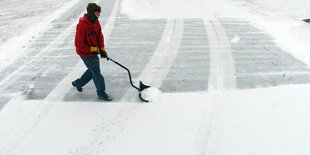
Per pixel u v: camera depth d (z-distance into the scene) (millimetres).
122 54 4406
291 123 2539
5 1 8930
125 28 5797
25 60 4219
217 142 2363
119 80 3562
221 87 3297
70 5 8102
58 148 2375
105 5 8000
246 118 2664
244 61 4027
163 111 2854
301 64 3854
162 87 3354
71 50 4637
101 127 2643
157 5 8148
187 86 3355
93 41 2699
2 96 3209
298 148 2221
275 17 6621
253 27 5746
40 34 5453
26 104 3049
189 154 2242
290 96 2988
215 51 4453
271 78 3455
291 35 5172
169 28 5781
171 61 4113
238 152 2230
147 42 4941
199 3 8344
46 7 7910
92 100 3125
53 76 3703
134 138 2465
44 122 2740
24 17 6766
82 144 2420
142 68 3895
